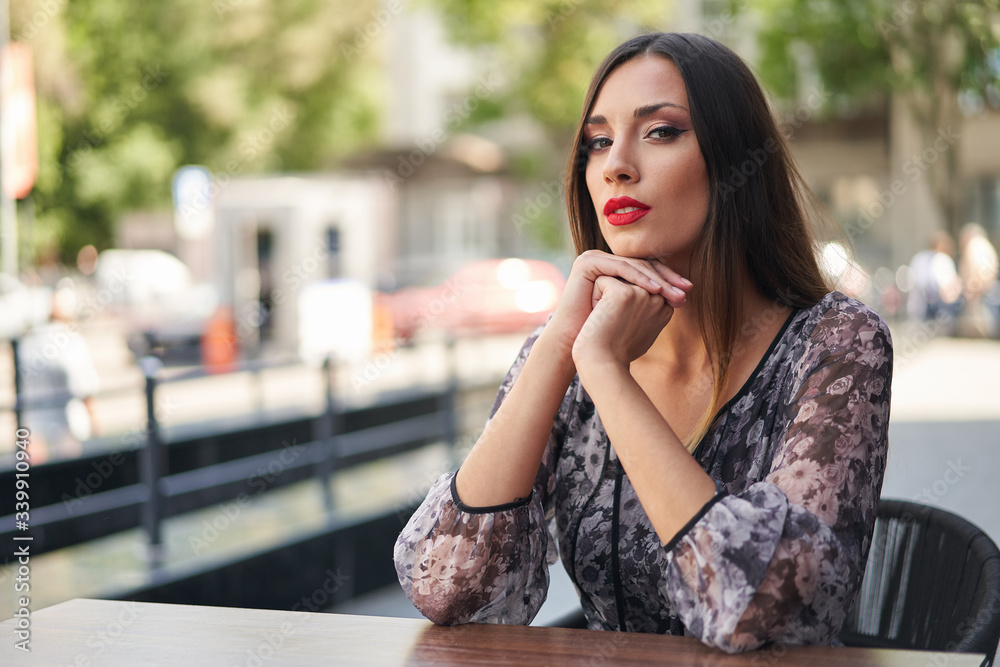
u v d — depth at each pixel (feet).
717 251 4.67
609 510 4.84
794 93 48.24
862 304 4.74
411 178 61.82
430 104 84.94
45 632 4.24
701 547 3.80
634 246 4.67
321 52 70.49
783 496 3.93
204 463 18.48
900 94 47.96
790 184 4.95
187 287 51.83
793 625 3.74
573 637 4.00
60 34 59.16
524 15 57.31
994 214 62.03
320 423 19.04
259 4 67.56
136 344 45.65
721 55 4.77
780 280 4.89
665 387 5.01
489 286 51.65
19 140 27.89
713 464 4.71
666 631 4.72
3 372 25.94
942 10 45.01
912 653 3.60
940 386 30.94
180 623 4.33
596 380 4.28
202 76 65.10
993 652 3.74
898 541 5.13
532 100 59.26
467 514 4.55
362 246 50.39
